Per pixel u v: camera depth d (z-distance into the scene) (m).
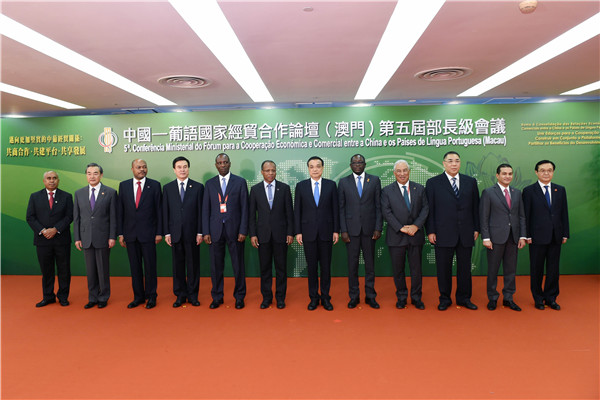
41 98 5.89
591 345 3.62
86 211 4.96
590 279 6.07
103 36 3.56
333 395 2.83
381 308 4.77
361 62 4.45
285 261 4.88
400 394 2.82
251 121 6.61
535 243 4.63
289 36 3.65
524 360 3.33
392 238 4.69
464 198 4.58
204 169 6.63
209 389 2.95
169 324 4.35
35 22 3.24
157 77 4.91
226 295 5.50
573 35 3.78
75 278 6.65
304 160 6.56
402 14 3.29
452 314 4.51
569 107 6.39
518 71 4.96
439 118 6.46
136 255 4.99
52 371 3.28
